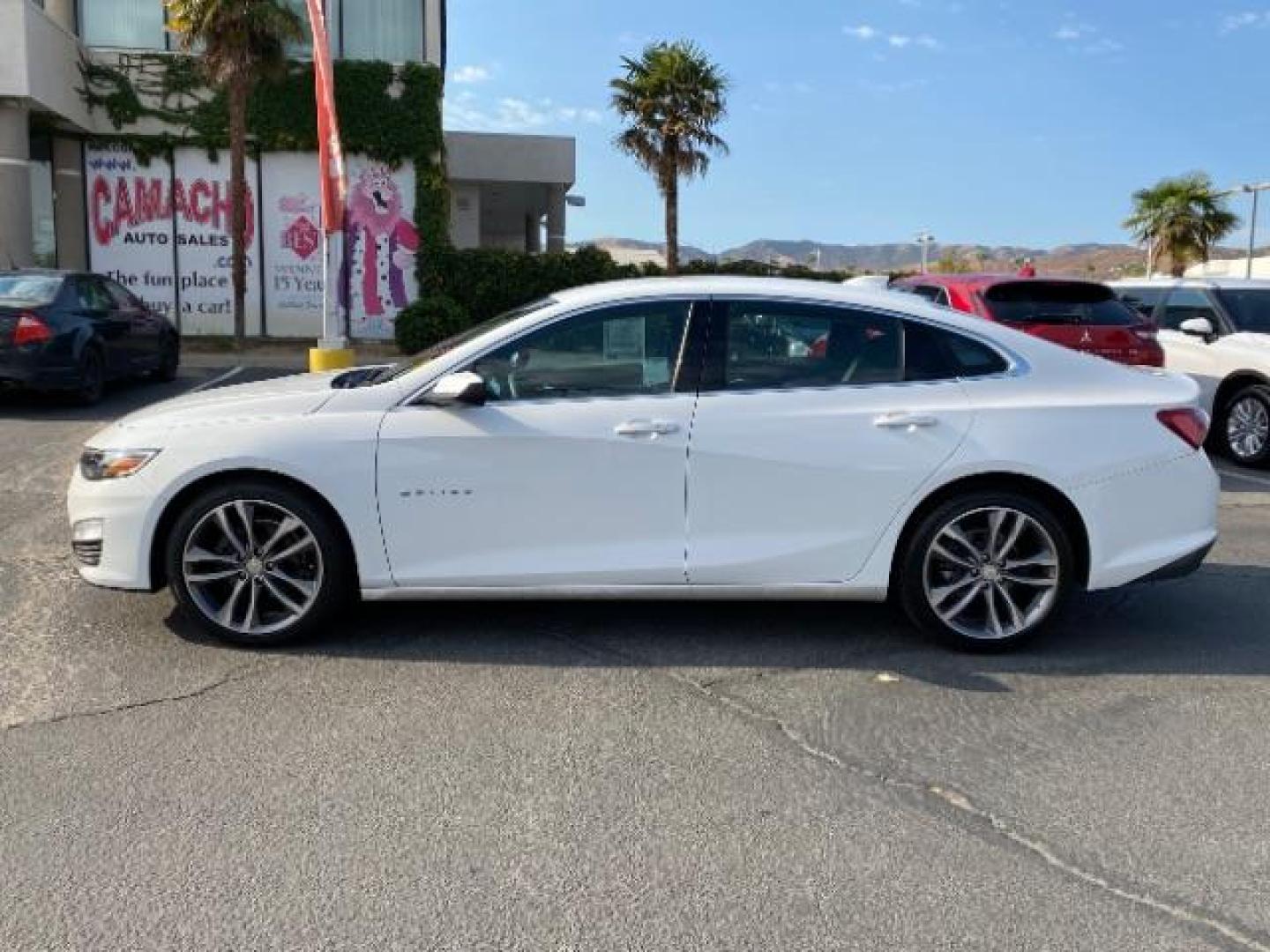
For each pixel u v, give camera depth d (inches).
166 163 861.2
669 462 185.0
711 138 1045.2
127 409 472.4
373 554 185.8
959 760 152.4
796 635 202.4
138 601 213.8
